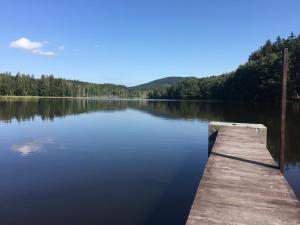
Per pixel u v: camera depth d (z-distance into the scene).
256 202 6.16
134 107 69.81
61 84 163.38
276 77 69.31
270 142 19.47
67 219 8.31
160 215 8.61
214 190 6.84
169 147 18.61
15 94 138.88
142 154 16.50
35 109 54.44
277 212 5.70
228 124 16.27
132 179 11.89
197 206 5.94
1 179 11.81
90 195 10.10
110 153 16.70
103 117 40.34
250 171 8.35
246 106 63.22
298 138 20.91
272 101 72.75
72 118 38.16
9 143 19.69
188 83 141.50
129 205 9.27
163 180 11.80
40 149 17.73
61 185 11.11
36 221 8.20
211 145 16.36
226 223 5.24
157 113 48.00
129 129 27.28
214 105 72.06
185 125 30.58
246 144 12.06
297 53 66.94
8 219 8.31
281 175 8.01
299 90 66.00
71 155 16.14
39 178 11.96
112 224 8.05
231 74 100.50
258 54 94.62
